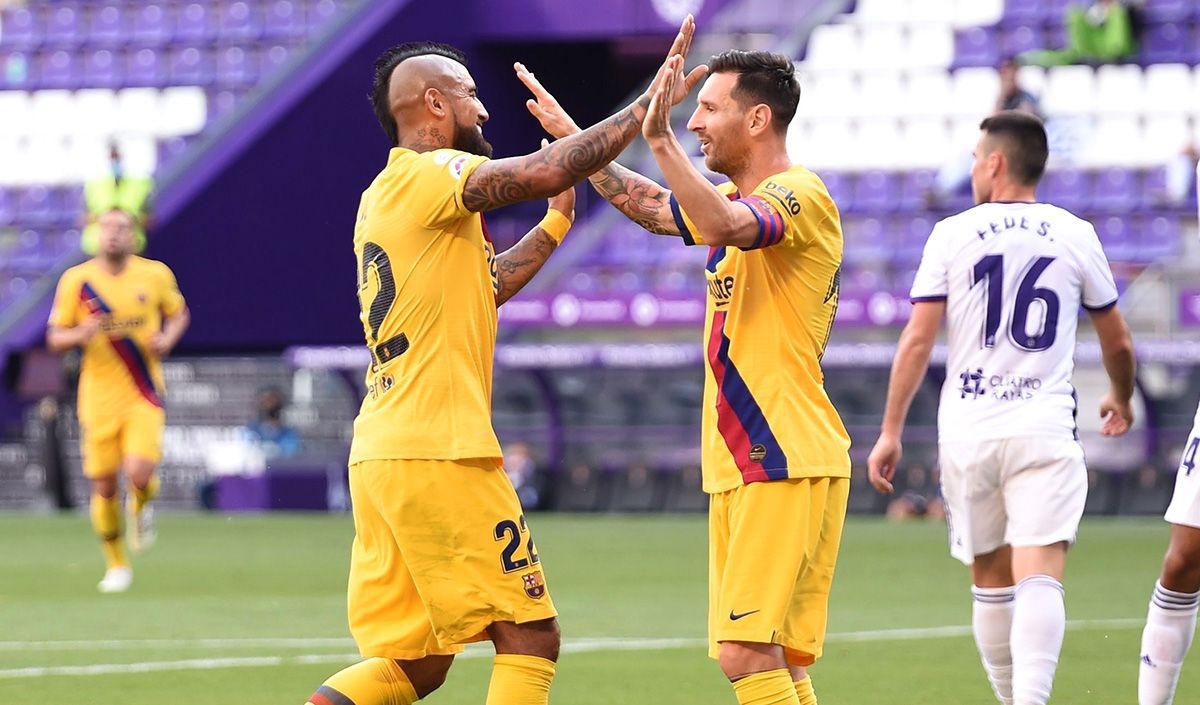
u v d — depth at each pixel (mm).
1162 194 79625
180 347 88812
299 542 59062
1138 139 83000
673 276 81750
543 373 74312
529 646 17078
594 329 77750
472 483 16906
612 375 74562
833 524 17688
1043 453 20766
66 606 39062
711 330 17719
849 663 29016
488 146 18047
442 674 18047
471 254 17266
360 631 17594
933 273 21453
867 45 89375
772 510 17188
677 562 50281
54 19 99500
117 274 45000
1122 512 68812
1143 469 68750
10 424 83750
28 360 83375
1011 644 20484
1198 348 65312
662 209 18344
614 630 34156
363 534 17547
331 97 91250
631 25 92000
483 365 17406
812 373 17578
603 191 18719
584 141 16453
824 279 17516
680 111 91625
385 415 17094
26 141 95312
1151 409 68812
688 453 74062
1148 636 20797
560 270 82688
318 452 82188
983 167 21922
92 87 97250
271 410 80062
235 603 39562
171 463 83625
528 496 74125
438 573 16906
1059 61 84500
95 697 25672
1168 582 20594
